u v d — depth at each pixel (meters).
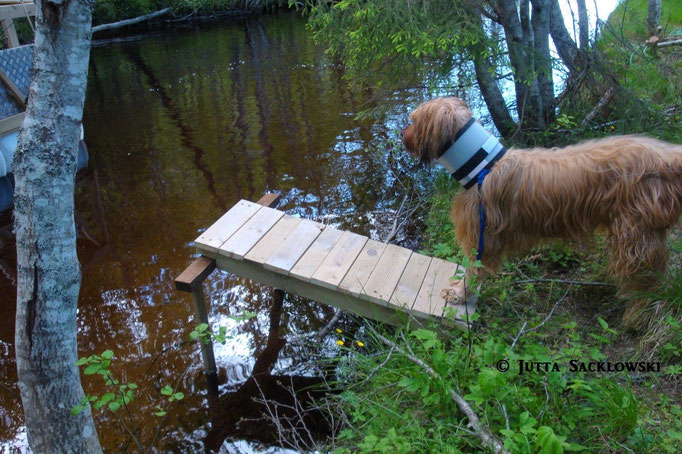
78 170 6.72
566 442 2.22
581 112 5.64
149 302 4.40
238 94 9.09
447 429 2.46
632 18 9.16
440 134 2.98
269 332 4.10
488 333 3.13
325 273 3.45
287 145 7.03
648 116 5.36
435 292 3.36
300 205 5.66
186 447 3.26
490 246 3.16
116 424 3.40
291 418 3.37
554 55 6.27
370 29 4.89
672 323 2.82
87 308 4.37
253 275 3.64
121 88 9.93
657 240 2.87
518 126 5.27
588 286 3.60
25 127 2.01
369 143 6.86
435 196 5.29
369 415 2.87
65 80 1.99
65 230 2.14
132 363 3.85
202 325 3.18
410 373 2.77
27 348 2.18
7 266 5.02
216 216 5.54
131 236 5.30
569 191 2.92
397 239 4.95
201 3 16.17
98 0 14.75
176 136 7.59
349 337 3.95
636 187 2.79
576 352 2.63
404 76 5.70
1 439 3.32
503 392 2.43
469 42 4.75
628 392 2.52
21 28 12.23
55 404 2.28
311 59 10.73
